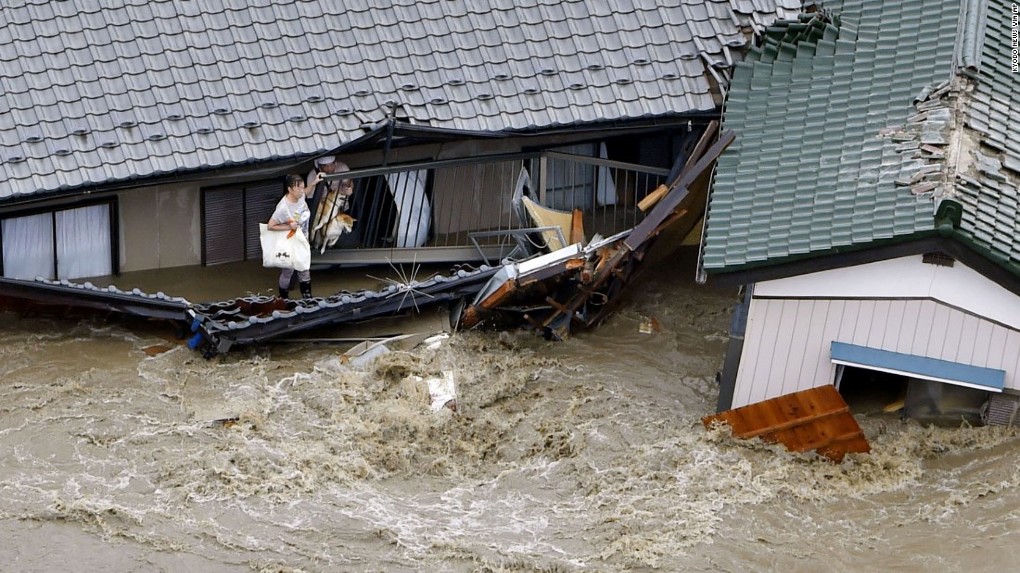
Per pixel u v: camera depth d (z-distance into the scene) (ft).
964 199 221.46
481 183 291.38
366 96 273.13
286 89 271.28
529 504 225.97
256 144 265.13
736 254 230.68
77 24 269.85
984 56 249.96
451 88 276.21
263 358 259.80
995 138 236.02
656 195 270.26
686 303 285.43
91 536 211.41
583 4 288.30
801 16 278.46
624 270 270.05
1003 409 231.91
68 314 265.54
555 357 267.59
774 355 236.02
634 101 279.08
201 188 276.62
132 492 221.46
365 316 264.31
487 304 264.93
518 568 208.64
